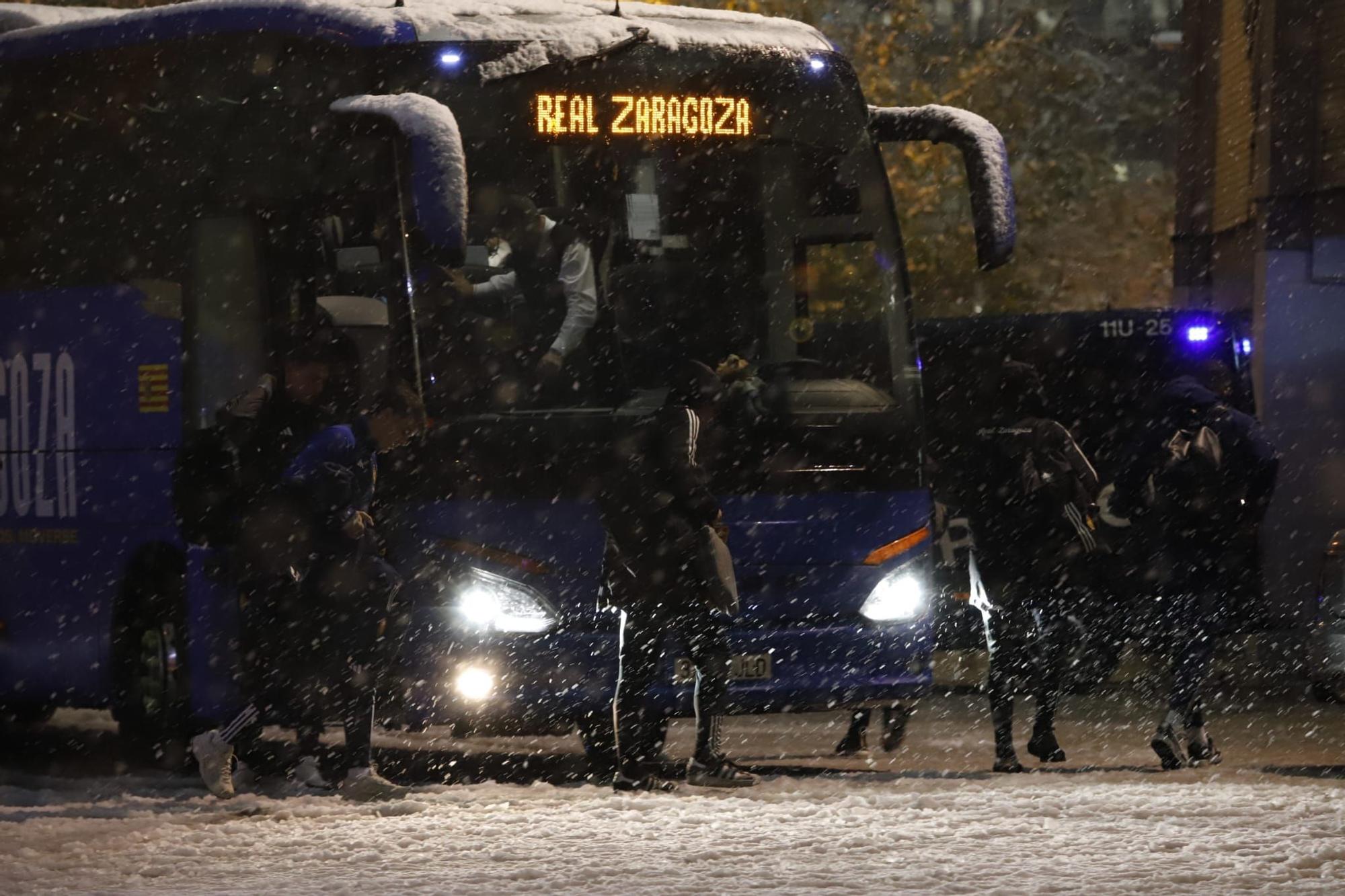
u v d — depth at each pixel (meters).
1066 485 39.50
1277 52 74.06
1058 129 182.88
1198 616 39.12
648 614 35.59
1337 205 72.44
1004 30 189.88
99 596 43.44
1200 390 39.62
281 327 39.31
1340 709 50.91
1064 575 39.47
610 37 40.03
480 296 38.44
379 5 40.16
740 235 39.97
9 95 45.12
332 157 39.00
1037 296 163.25
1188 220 89.19
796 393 39.41
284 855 28.58
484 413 38.09
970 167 42.31
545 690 37.50
